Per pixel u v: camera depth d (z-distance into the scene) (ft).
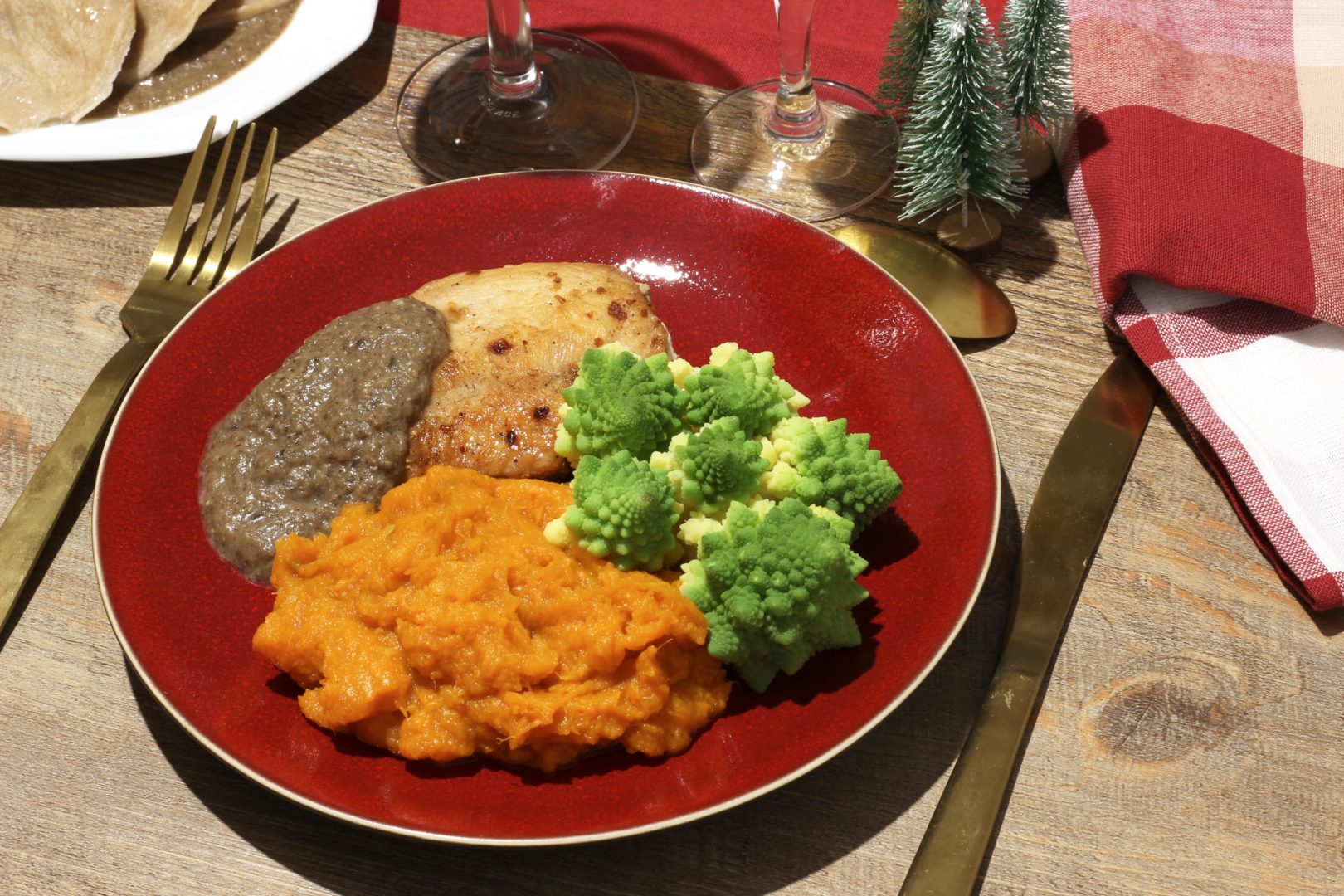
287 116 2.58
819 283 2.30
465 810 1.92
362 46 2.63
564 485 2.07
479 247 2.36
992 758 1.96
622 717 1.93
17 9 2.48
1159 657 2.09
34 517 2.14
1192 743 2.03
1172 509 2.20
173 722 2.04
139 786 2.00
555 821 1.90
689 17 2.72
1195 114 2.43
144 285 2.36
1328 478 2.17
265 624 1.98
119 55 2.48
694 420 2.06
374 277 2.33
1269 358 2.26
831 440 2.04
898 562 2.09
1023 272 2.41
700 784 1.94
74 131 2.48
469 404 2.16
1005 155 2.37
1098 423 2.23
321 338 2.18
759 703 2.00
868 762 2.01
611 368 2.06
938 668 2.06
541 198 2.37
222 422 2.18
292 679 2.02
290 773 1.93
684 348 2.31
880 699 1.96
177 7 2.53
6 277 2.40
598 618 1.94
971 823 1.92
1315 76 2.47
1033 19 2.31
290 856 1.96
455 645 1.93
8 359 2.32
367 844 1.97
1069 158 2.44
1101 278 2.31
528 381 2.18
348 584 1.99
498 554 1.98
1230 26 2.52
